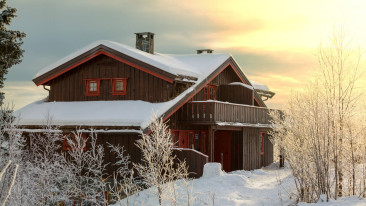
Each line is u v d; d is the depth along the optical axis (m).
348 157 12.61
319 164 12.32
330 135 12.45
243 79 27.09
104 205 13.30
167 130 20.80
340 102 12.59
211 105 21.33
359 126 12.52
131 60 21.08
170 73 20.17
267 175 23.14
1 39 17.67
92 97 22.53
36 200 13.50
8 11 17.95
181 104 20.80
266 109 27.38
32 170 14.69
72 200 14.30
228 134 25.52
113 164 18.67
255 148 26.62
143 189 16.16
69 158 19.52
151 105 20.48
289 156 13.28
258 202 14.02
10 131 14.95
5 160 13.80
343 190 12.75
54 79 23.52
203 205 14.00
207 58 25.67
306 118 12.91
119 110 20.33
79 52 22.31
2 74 17.97
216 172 18.75
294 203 12.80
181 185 15.98
